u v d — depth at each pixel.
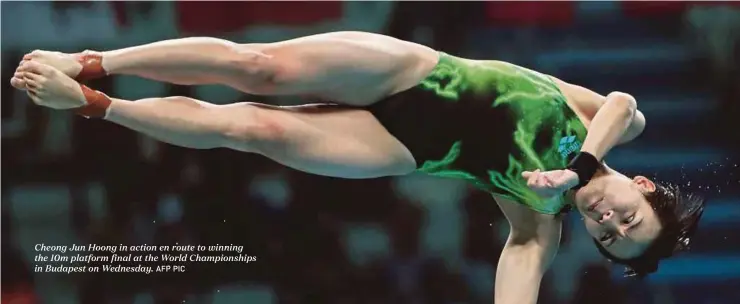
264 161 19.72
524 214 12.31
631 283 19.00
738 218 19.41
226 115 10.67
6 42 19.78
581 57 20.19
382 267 19.47
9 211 19.48
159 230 19.52
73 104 10.04
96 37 20.05
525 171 10.90
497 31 20.17
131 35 20.09
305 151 10.95
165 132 10.48
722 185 19.61
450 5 19.97
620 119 11.05
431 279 19.41
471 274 19.39
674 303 18.92
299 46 10.79
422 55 11.37
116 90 20.00
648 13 20.08
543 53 20.20
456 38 20.05
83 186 19.61
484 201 19.62
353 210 19.70
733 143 19.92
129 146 19.62
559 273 19.08
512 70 11.61
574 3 20.05
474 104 11.30
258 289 19.31
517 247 12.34
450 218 19.66
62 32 20.00
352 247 19.59
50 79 9.80
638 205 10.88
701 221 19.38
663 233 11.02
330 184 19.73
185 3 19.97
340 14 19.94
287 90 10.88
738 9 19.86
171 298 19.17
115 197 19.59
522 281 11.99
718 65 20.03
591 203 10.77
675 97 20.16
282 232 19.62
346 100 11.27
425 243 19.59
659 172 19.91
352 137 11.12
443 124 11.27
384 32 19.97
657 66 20.11
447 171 11.73
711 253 19.17
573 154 11.30
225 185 19.66
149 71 10.42
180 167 19.61
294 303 19.31
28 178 19.62
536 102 11.38
